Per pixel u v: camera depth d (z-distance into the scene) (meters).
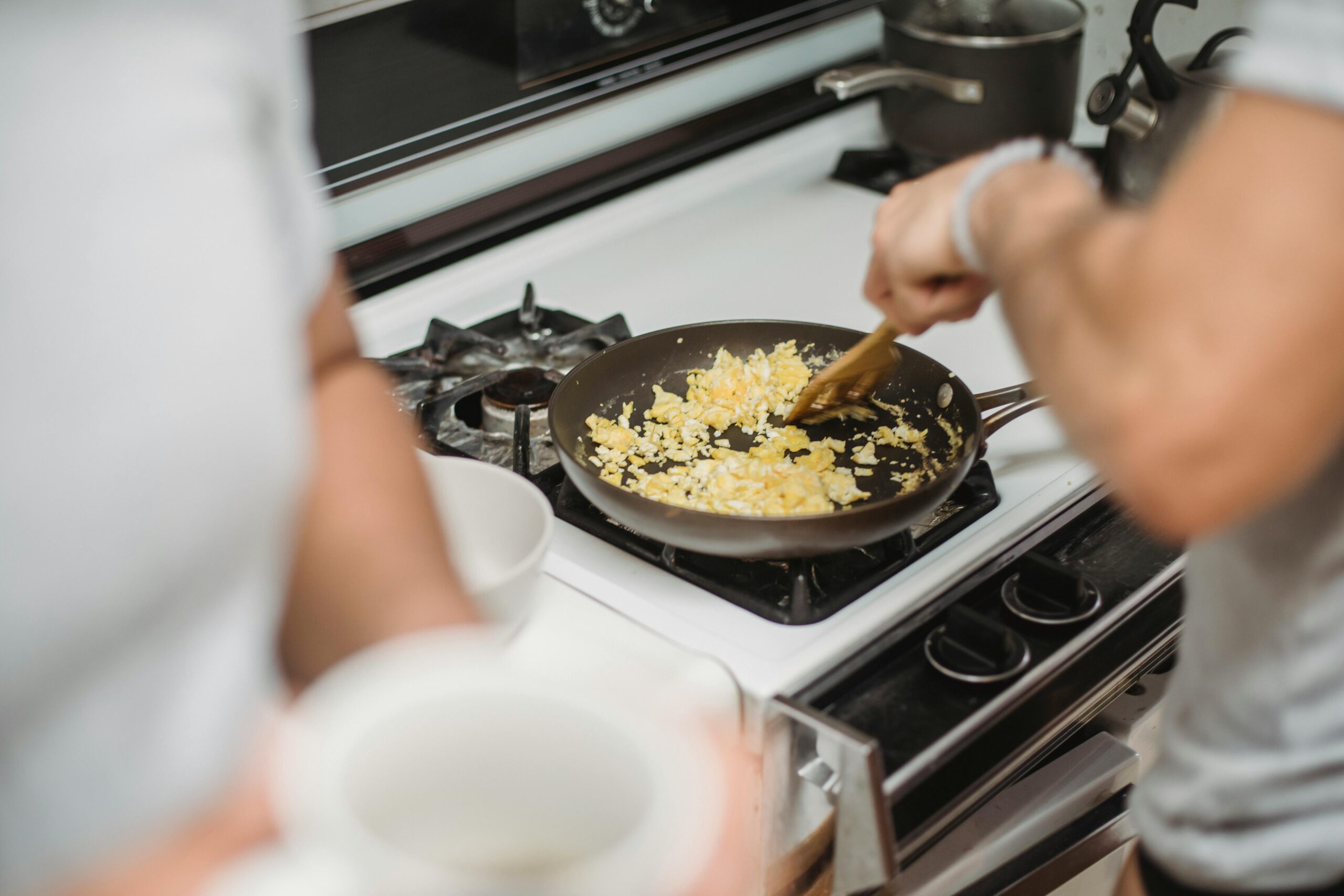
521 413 0.91
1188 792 0.59
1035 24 1.36
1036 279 0.46
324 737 0.23
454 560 0.45
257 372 0.34
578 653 0.68
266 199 0.37
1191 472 0.39
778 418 0.95
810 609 0.75
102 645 0.31
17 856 0.32
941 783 0.71
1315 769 0.54
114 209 0.30
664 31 1.35
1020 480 0.90
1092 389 0.41
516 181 1.30
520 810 0.25
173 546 0.32
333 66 1.07
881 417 0.94
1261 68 0.37
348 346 0.50
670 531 0.75
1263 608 0.53
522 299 1.20
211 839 0.30
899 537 0.81
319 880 0.21
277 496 0.35
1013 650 0.73
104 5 0.31
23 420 0.30
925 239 0.58
